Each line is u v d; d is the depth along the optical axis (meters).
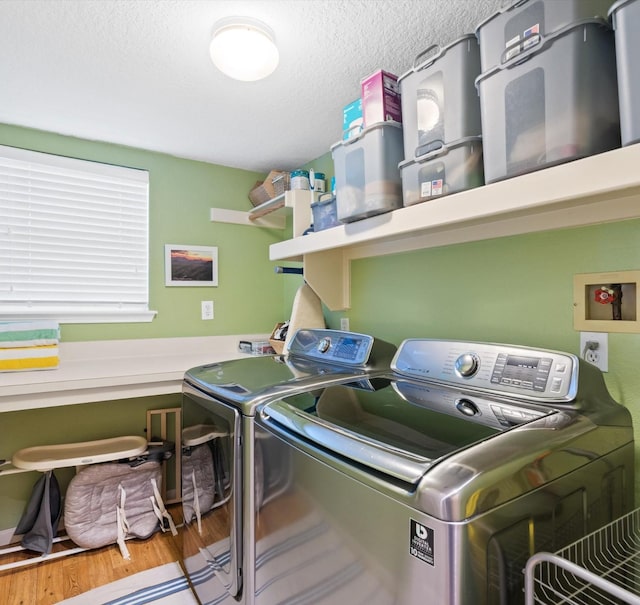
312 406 1.09
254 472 1.14
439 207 1.13
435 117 1.14
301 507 0.96
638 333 1.06
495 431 0.83
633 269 1.07
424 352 1.38
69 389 1.72
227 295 2.68
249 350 2.49
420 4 1.23
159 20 1.29
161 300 2.46
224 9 1.25
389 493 0.72
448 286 1.60
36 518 1.95
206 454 1.44
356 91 1.73
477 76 1.06
